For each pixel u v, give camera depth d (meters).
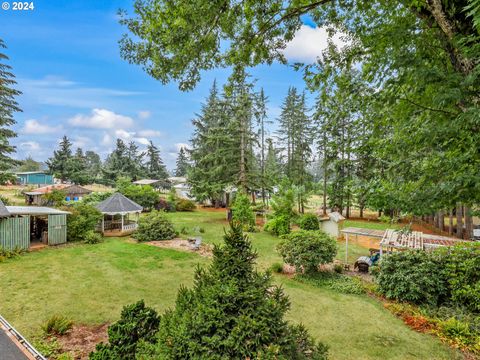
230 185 23.45
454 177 2.85
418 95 3.30
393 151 3.82
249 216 20.12
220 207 33.84
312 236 11.09
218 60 5.02
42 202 26.17
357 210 30.97
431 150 3.36
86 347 5.66
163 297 8.34
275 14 4.55
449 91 2.65
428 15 3.51
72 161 47.78
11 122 23.52
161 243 15.40
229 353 2.80
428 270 8.14
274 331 3.00
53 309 7.24
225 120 28.06
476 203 2.84
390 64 3.38
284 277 10.72
